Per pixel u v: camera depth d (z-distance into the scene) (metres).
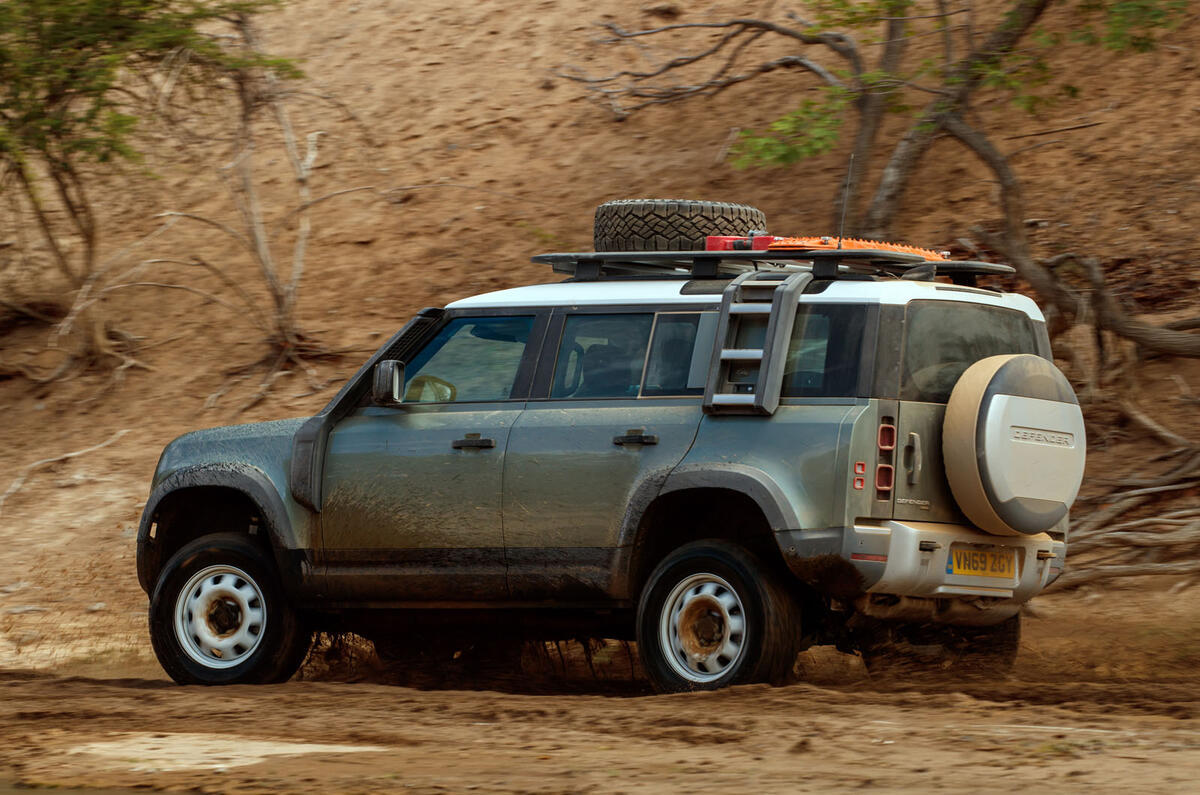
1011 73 50.47
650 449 26.03
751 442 25.20
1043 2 48.38
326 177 66.19
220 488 30.19
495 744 20.39
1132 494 39.03
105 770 18.94
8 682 29.31
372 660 32.50
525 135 65.88
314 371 53.44
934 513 25.06
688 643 25.36
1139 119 55.50
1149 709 22.45
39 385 55.91
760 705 22.83
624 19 71.81
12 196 60.38
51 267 63.62
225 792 17.44
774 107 62.28
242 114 58.38
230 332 57.16
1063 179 53.84
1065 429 25.83
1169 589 35.75
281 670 29.09
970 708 22.38
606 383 27.08
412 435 28.20
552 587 26.69
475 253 58.50
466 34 74.31
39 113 55.25
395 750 20.03
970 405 24.89
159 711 24.17
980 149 47.56
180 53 55.03
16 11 53.88
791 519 24.47
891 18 47.91
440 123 68.12
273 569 29.17
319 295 58.22
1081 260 43.94
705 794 16.53
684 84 65.81
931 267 27.12
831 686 26.73
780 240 27.19
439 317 29.08
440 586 27.66
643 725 21.61
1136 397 43.25
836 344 25.19
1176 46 58.25
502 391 27.94
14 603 41.12
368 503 28.25
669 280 27.88
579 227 58.50
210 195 67.06
